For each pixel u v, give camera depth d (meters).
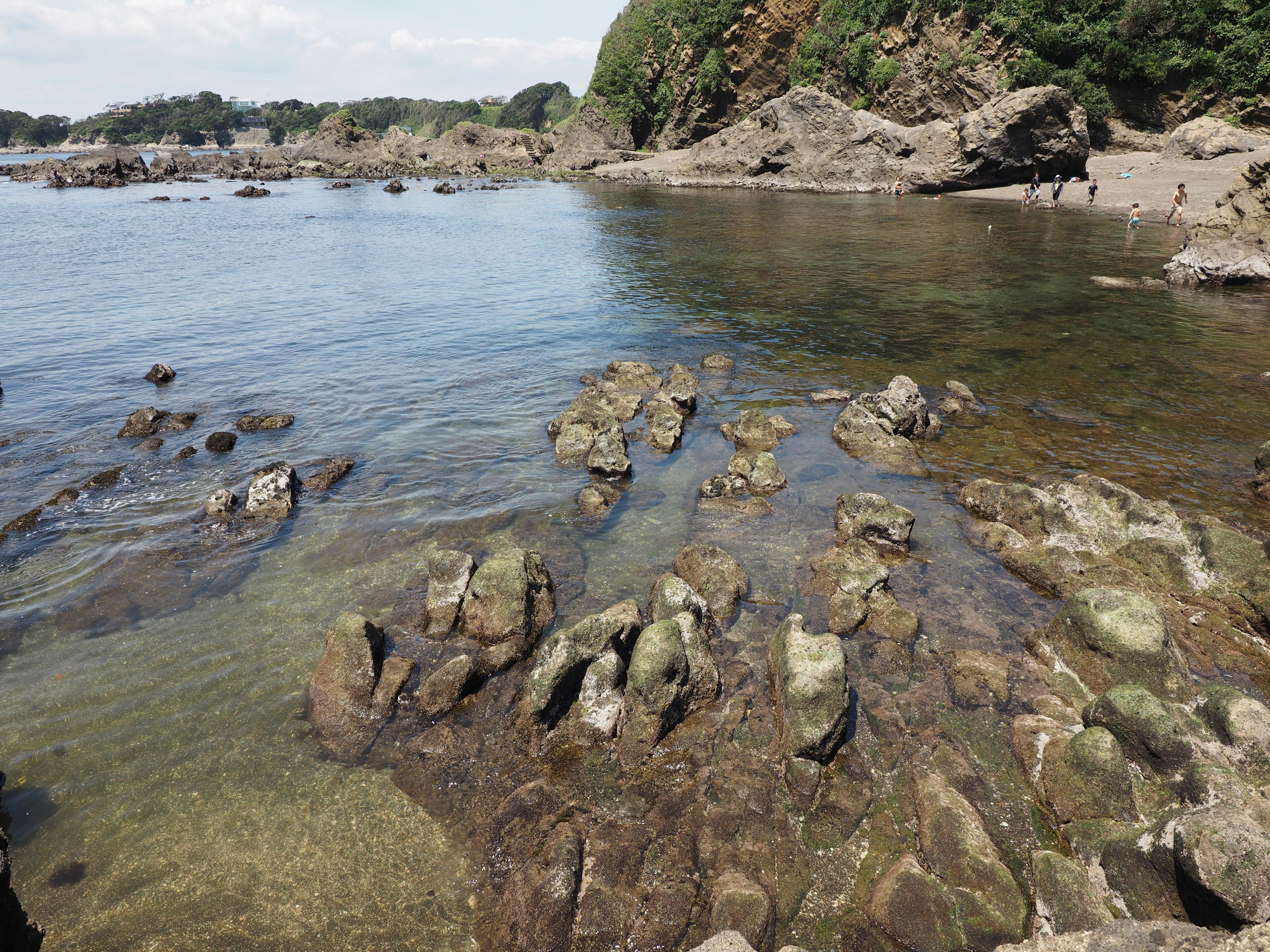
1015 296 30.66
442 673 9.59
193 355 23.75
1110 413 18.45
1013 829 7.62
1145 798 7.68
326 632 10.81
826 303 30.41
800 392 20.67
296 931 6.72
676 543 13.27
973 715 9.13
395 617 11.21
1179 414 18.27
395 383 21.38
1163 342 24.00
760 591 11.80
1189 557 11.62
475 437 17.83
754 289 33.34
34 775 8.37
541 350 24.70
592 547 13.11
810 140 81.88
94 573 12.17
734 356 23.89
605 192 83.50
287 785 8.32
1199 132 62.31
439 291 33.47
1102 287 31.92
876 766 8.43
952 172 69.75
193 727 9.11
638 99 109.19
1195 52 65.62
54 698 9.50
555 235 51.00
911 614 10.91
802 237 47.72
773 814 7.79
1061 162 65.38
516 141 122.12
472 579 11.27
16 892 7.09
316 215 64.12
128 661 10.19
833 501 14.63
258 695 9.63
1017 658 10.16
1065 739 8.31
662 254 42.69
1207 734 8.07
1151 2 65.62
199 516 13.96
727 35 97.25
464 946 6.59
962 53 75.06
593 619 9.73
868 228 50.59
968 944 6.35
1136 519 12.50
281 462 15.05
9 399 19.81
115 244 46.34
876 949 6.46
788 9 92.75
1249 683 9.48
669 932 6.58
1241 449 16.20
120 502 14.45
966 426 17.98
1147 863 6.62
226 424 18.42
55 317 28.02
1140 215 50.91
